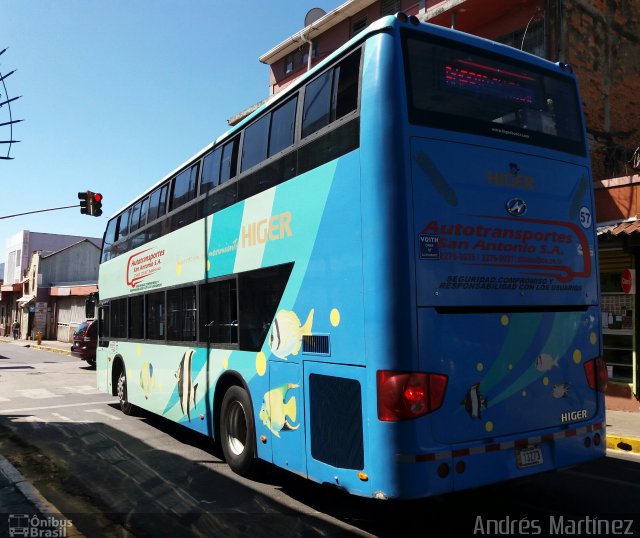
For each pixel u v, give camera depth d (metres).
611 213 10.31
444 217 4.17
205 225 7.17
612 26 13.80
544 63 5.18
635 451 7.60
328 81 4.87
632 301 10.09
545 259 4.71
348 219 4.35
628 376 10.14
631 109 13.98
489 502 5.34
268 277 5.53
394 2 19.55
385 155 4.09
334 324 4.43
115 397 13.23
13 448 7.96
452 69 4.54
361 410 4.09
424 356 3.95
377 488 3.89
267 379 5.46
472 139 4.43
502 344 4.36
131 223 10.52
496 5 13.53
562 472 6.46
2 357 28.09
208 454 7.50
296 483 6.05
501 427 4.27
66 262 48.06
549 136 4.97
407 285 3.93
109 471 6.67
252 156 6.10
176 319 8.02
